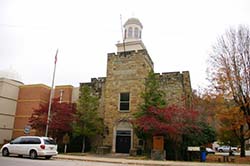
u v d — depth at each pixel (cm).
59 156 2322
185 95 3123
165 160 2345
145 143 2772
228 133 3238
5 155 2172
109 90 3183
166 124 2347
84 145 3033
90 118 2938
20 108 4047
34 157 2055
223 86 2759
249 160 2600
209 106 3080
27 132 2761
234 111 2688
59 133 3020
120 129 2984
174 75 3048
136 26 4141
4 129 3850
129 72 3139
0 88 3894
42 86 4025
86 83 3431
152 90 2689
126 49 3994
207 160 2638
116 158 2358
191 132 2502
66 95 3806
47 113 2991
